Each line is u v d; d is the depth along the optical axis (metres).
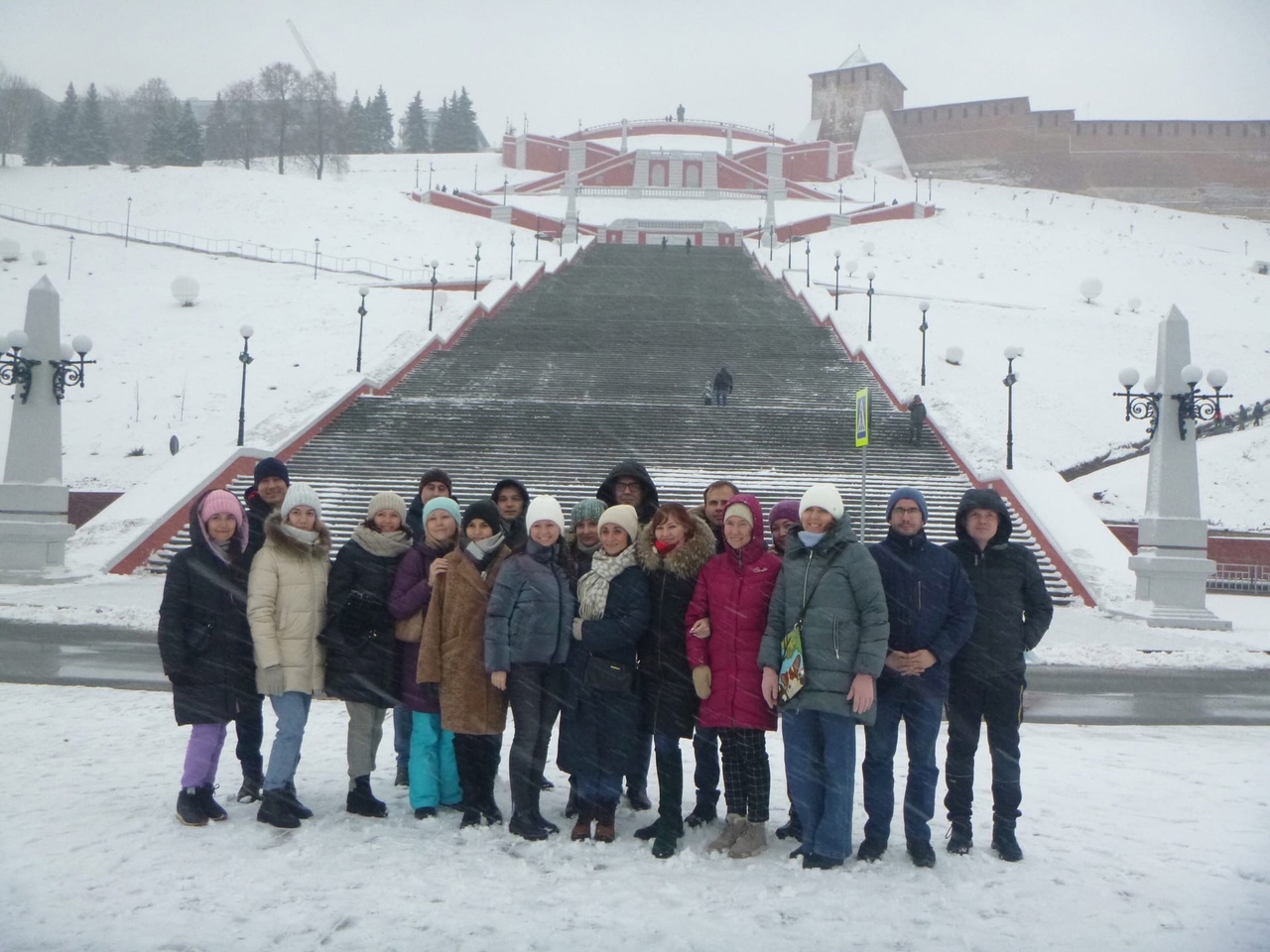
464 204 80.25
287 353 42.72
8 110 86.50
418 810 6.75
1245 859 6.05
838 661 5.96
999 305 55.94
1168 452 20.42
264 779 6.75
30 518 21.22
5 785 6.96
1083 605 21.47
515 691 6.44
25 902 5.05
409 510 8.95
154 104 105.94
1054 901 5.40
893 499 6.34
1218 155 103.06
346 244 67.50
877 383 34.22
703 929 4.95
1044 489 24.56
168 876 5.46
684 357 37.03
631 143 112.19
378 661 6.70
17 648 13.27
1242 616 22.16
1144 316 55.72
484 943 4.73
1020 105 108.81
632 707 6.46
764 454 27.09
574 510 7.30
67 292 50.91
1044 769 8.29
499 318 42.69
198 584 6.43
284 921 4.92
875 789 6.16
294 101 98.69
